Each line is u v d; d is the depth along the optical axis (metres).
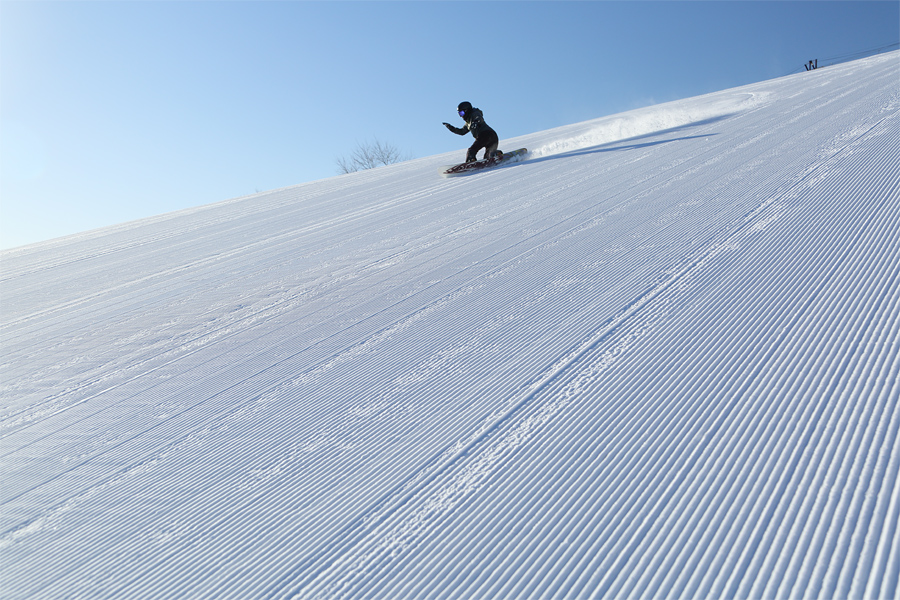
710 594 1.62
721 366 2.73
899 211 3.99
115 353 4.88
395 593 1.86
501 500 2.20
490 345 3.54
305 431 3.00
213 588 2.04
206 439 3.12
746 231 4.42
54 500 2.80
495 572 1.86
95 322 5.97
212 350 4.50
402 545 2.08
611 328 3.39
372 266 6.00
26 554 2.42
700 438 2.28
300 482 2.57
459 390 3.08
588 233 5.42
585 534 1.94
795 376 2.51
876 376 2.36
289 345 4.27
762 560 1.69
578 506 2.08
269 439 2.99
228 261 7.86
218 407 3.48
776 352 2.72
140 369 4.39
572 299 3.96
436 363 3.46
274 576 2.04
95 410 3.79
